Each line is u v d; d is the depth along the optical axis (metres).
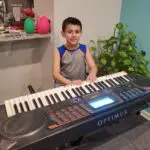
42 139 0.76
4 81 2.22
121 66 1.92
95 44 2.15
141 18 1.96
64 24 1.52
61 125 0.83
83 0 1.88
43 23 1.86
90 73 1.51
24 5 2.08
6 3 1.97
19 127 0.80
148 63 1.95
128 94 1.09
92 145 1.56
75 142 1.38
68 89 1.16
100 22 2.09
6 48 2.08
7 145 0.72
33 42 2.24
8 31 1.90
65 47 1.60
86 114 0.90
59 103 1.00
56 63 1.56
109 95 1.08
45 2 1.87
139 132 1.76
